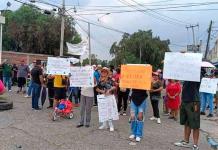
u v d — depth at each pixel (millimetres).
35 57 38469
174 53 9766
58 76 13672
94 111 16234
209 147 10680
